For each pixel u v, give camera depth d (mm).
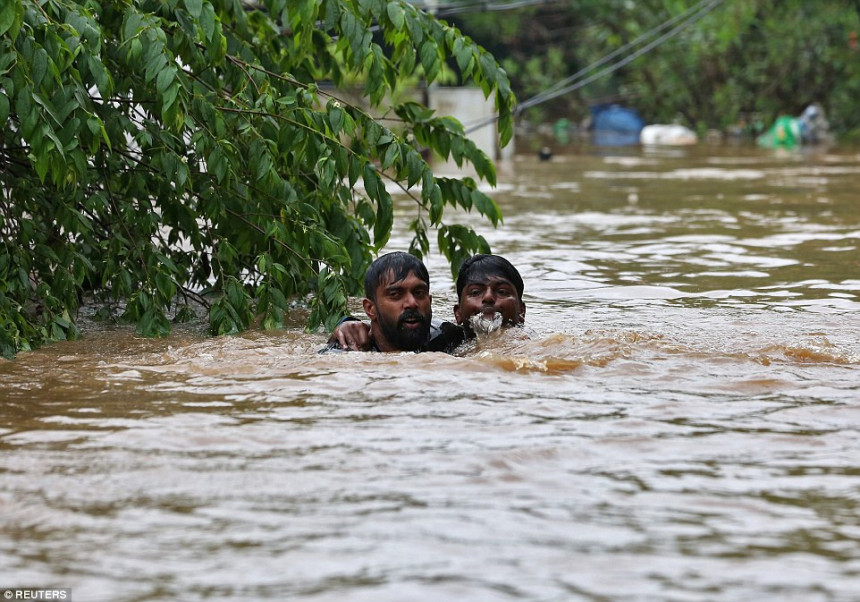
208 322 17469
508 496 8227
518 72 91750
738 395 11578
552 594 6500
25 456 9305
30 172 17328
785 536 7480
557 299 19031
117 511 7938
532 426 10211
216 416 10664
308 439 9781
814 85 79500
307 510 7922
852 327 16078
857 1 79188
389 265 14570
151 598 6492
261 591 6570
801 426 10336
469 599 6434
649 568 6902
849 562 7035
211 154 16109
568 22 93750
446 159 18422
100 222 18016
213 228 17562
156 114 17031
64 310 16109
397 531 7496
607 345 13812
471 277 15039
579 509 7953
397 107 18391
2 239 16969
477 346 14461
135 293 16172
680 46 81438
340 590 6562
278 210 17531
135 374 12750
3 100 14125
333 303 16531
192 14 16172
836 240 26406
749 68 80125
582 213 33250
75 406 11148
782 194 38188
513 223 30812
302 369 12805
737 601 6434
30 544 7336
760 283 20500
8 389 11984
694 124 83250
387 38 17766
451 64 71438
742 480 8680
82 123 14797
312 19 17531
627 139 79500
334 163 16766
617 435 9922
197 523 7684
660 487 8477
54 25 14625
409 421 10398
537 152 64375
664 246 25750
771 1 80812
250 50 18422
